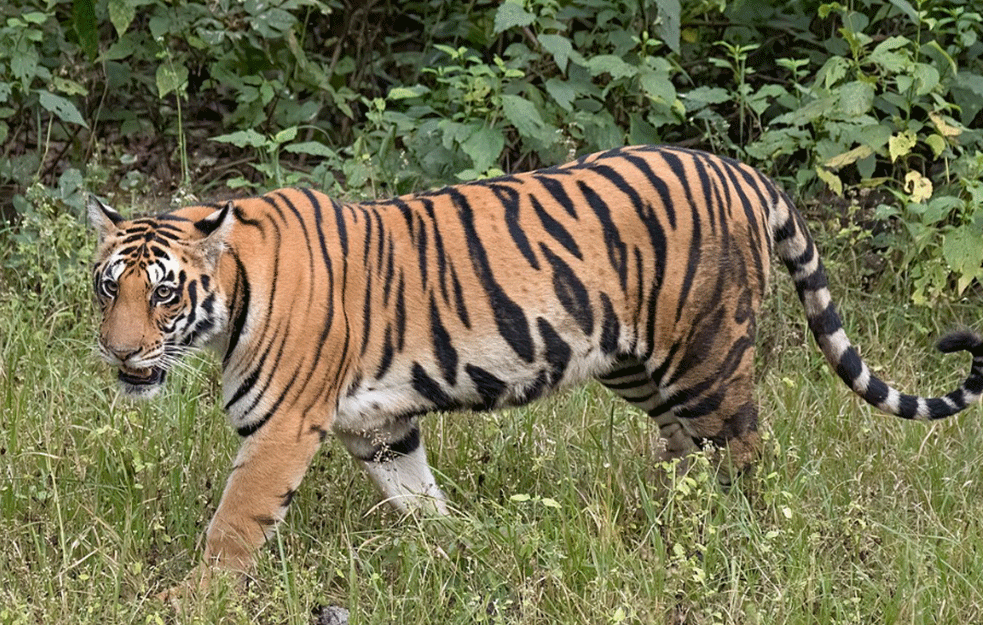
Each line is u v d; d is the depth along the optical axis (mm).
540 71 13867
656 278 8750
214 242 8062
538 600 8133
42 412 9867
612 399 10562
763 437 9078
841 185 12352
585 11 13609
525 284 8594
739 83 13492
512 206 8680
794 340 11508
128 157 13047
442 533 8781
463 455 9844
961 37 12523
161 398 9961
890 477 9688
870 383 9211
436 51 15102
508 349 8641
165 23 13344
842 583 8391
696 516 8375
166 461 9367
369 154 13047
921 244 11719
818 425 10430
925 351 11828
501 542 8531
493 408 8883
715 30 14820
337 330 8305
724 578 8391
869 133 12164
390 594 8008
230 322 8250
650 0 13078
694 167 8883
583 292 8656
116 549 8570
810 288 9305
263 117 14055
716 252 8773
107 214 8234
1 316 11203
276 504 8359
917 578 8141
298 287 8203
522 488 9594
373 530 8938
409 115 13227
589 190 8719
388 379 8602
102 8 13969
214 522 8391
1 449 9320
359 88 15195
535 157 13844
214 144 14891
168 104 14695
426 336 8570
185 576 8508
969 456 10039
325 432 8430
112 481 9281
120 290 7992
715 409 9023
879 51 12016
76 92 12914
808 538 8539
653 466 9672
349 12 14961
